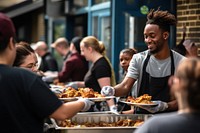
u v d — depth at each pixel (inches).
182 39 304.2
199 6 311.1
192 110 111.3
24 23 625.0
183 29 322.3
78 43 358.3
